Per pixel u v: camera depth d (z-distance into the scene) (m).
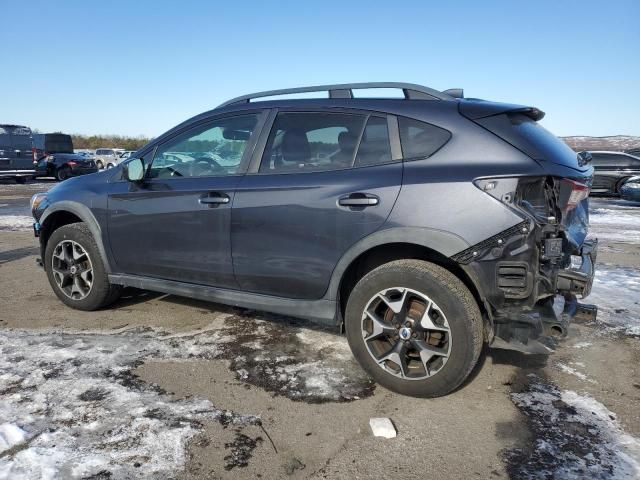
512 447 2.49
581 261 3.16
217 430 2.62
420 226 2.82
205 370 3.30
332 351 3.62
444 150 2.90
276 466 2.34
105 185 4.20
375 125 3.14
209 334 3.94
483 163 2.78
